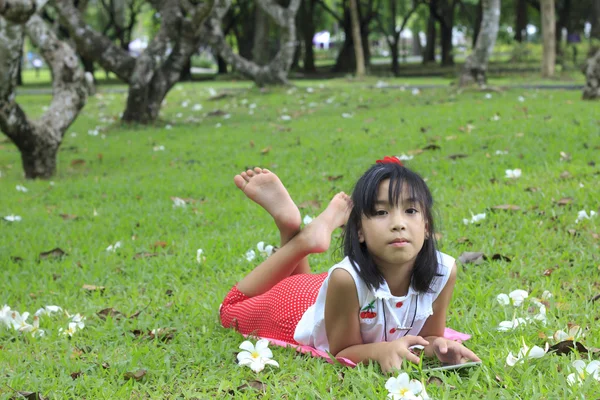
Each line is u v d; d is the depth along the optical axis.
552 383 2.61
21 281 4.42
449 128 9.11
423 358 2.93
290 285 3.23
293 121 11.96
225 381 2.80
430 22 37.69
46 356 3.20
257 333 3.30
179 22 12.56
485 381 2.68
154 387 2.86
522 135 8.04
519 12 31.89
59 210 6.48
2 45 7.13
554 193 5.57
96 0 35.09
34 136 7.95
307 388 2.69
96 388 2.79
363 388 2.63
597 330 3.12
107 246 5.22
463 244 4.67
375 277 2.73
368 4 31.95
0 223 6.01
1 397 2.71
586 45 27.64
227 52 18.02
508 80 20.75
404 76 28.88
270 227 5.45
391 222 2.62
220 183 7.21
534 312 3.46
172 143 10.27
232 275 4.36
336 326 2.87
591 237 4.59
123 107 16.03
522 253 4.42
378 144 8.64
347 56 32.91
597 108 9.95
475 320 3.29
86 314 3.79
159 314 3.70
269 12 17.56
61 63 8.27
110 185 7.45
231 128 11.62
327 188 6.63
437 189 6.17
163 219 5.91
